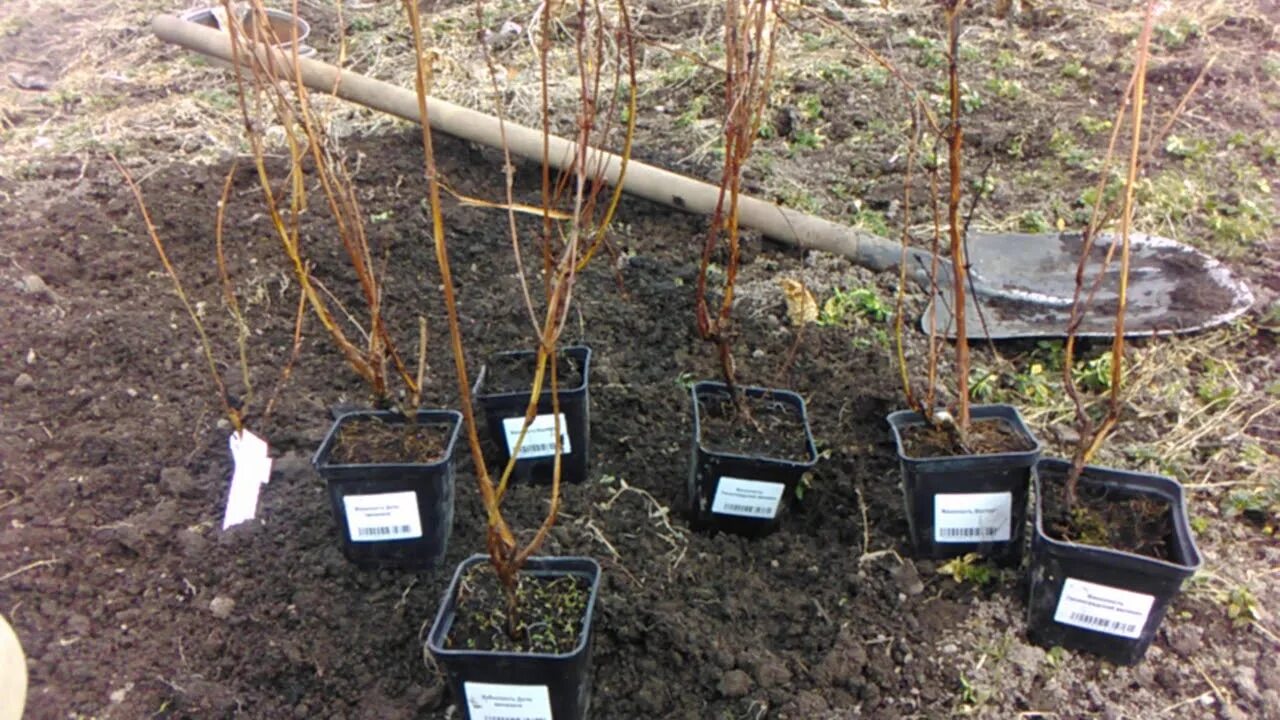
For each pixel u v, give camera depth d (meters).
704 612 0.67
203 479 0.78
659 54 1.48
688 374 0.89
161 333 0.92
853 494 0.77
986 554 0.71
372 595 0.68
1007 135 1.28
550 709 0.57
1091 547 0.60
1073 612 0.63
